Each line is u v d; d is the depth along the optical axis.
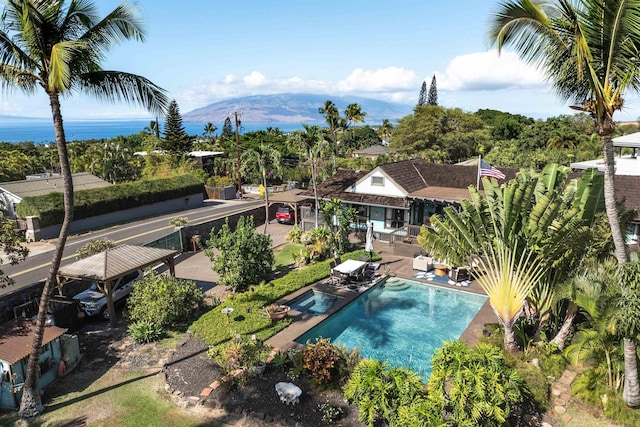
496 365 10.29
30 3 9.84
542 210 12.62
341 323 18.14
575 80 10.30
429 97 116.25
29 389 11.91
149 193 43.22
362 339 16.70
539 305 14.20
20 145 85.50
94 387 13.24
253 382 13.09
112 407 12.20
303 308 19.34
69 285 19.70
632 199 22.03
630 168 29.31
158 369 14.22
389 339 16.67
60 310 16.45
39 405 12.09
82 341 16.30
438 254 15.23
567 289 11.95
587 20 9.08
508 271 13.55
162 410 12.00
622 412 10.91
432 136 74.62
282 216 38.03
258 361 13.59
